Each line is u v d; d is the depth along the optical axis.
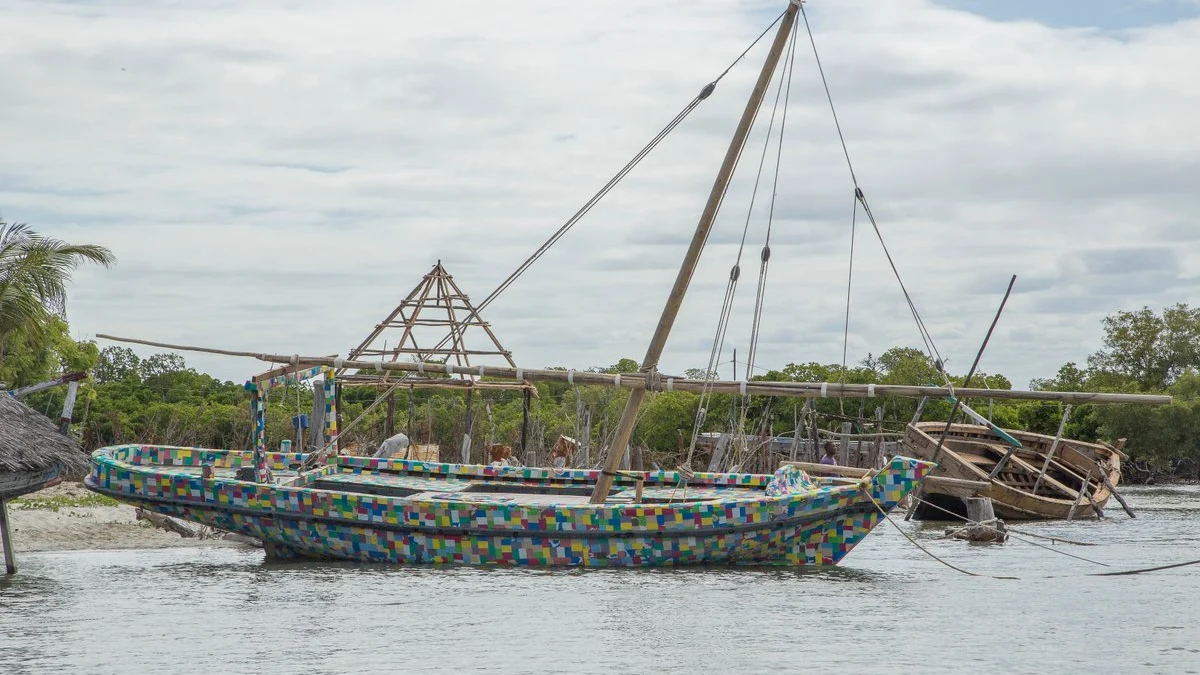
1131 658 15.80
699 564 22.23
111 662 15.09
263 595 19.50
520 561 22.11
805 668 15.09
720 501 21.78
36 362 45.78
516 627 17.20
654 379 22.98
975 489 32.69
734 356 38.75
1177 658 15.78
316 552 22.95
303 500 22.28
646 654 15.76
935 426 39.44
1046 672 15.05
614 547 21.98
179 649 15.80
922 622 17.83
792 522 21.94
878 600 19.53
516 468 26.61
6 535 21.45
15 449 20.14
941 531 31.30
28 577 21.34
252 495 22.48
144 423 47.44
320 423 33.16
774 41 22.72
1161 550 27.22
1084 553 26.48
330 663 15.16
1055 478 39.81
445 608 18.48
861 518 22.17
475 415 46.97
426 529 22.11
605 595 19.58
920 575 22.30
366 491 25.06
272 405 50.91
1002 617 18.33
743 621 17.73
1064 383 76.81
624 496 24.97
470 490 26.06
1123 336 76.31
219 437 46.38
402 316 33.31
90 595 19.52
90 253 34.25
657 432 52.53
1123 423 62.56
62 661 15.12
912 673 14.88
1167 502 45.81
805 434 51.88
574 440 37.62
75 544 25.92
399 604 18.78
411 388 33.53
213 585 20.44
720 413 52.75
